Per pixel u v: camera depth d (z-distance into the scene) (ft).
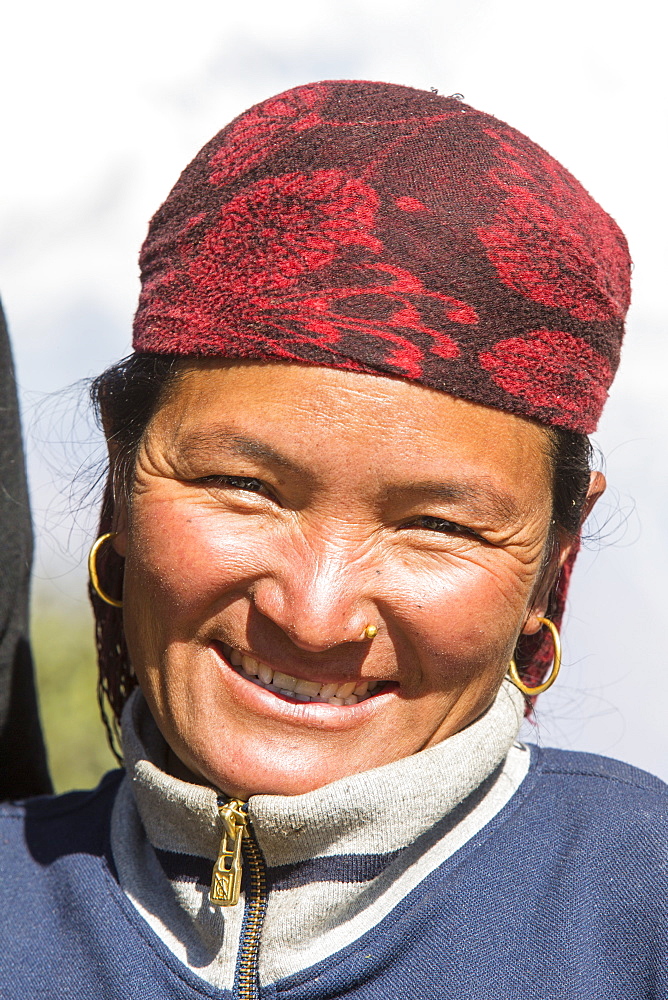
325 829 4.48
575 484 4.83
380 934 4.58
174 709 4.66
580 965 4.49
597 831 4.81
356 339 4.19
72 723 10.18
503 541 4.46
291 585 4.31
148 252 4.91
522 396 4.34
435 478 4.23
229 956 4.65
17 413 6.40
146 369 4.82
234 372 4.35
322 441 4.19
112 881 5.09
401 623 4.38
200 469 4.43
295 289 4.29
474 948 4.53
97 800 5.68
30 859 5.42
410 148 4.47
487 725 4.76
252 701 4.52
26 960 4.97
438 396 4.25
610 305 4.66
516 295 4.35
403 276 4.29
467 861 4.75
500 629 4.55
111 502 5.49
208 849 4.75
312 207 4.35
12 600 6.33
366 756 4.55
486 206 4.41
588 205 4.75
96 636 5.87
